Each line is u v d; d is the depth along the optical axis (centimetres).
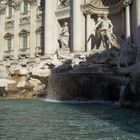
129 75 2441
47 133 1187
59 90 2944
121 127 1308
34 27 4703
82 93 2727
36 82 3384
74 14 3903
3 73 4241
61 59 3866
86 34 3909
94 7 3938
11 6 5259
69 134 1168
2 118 1587
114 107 2117
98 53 3484
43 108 2100
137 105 1992
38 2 4709
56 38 4300
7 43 5278
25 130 1247
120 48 3378
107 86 2608
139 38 3219
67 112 1847
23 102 2680
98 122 1443
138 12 3272
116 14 3884
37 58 4453
